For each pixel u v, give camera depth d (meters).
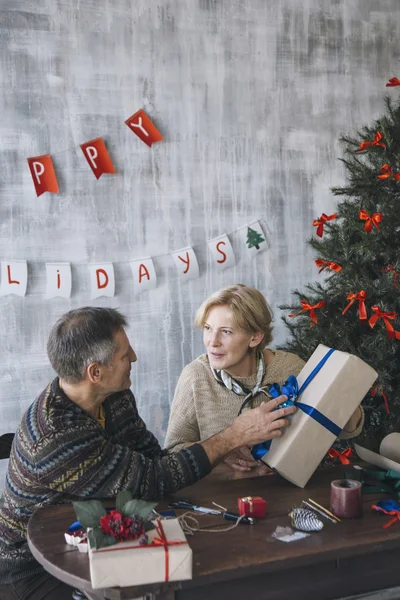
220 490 1.51
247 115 3.12
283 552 1.15
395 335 2.17
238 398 1.90
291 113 3.20
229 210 3.12
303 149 3.23
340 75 3.27
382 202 2.33
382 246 2.32
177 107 3.00
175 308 3.06
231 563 1.11
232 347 1.81
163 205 3.01
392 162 2.33
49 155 2.81
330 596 1.22
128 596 1.05
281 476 1.58
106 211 2.92
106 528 1.11
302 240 3.27
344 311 2.22
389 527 1.26
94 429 1.44
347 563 1.21
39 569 1.51
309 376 1.60
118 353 1.45
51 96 2.80
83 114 2.85
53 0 2.77
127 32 2.89
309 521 1.26
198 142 3.04
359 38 3.29
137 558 1.05
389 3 3.33
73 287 2.90
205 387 1.91
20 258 2.81
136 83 2.92
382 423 2.36
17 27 2.73
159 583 1.07
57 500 1.43
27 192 2.80
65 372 1.43
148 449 1.71
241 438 1.52
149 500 1.43
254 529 1.26
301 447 1.49
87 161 2.85
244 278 3.18
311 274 3.30
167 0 2.93
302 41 3.18
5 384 2.84
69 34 2.80
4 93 2.74
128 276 2.98
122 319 1.51
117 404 1.65
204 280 3.11
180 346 3.09
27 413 1.47
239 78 3.09
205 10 3.00
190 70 3.00
